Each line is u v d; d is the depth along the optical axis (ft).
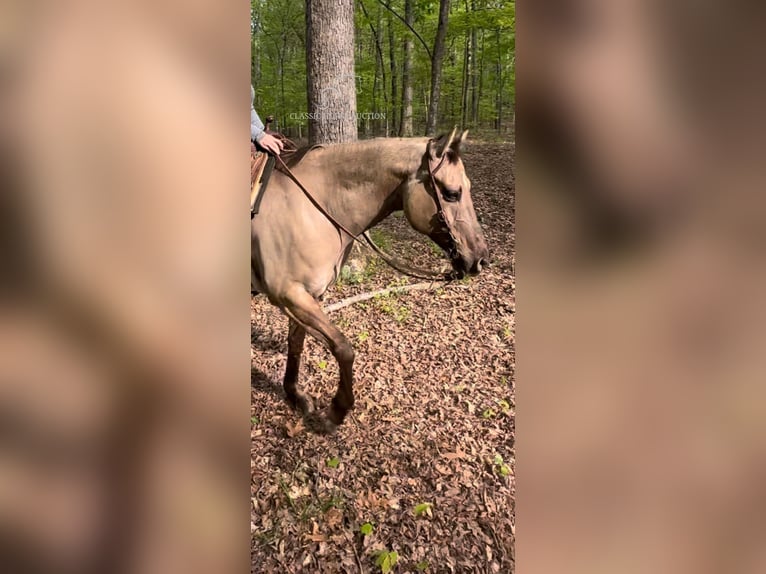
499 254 19.25
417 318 14.62
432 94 35.12
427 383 11.58
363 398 11.00
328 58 16.99
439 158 8.34
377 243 19.57
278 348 13.16
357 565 7.19
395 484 8.64
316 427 10.05
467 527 7.77
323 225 8.74
